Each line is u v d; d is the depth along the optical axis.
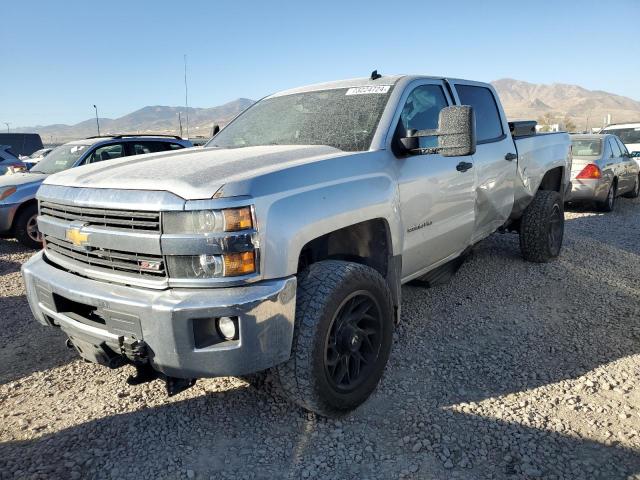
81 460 2.78
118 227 2.75
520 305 4.91
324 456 2.79
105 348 2.80
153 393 3.47
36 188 8.52
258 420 3.12
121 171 3.03
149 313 2.54
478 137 4.90
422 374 3.64
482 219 4.86
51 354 4.14
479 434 2.96
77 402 3.39
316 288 2.87
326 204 2.91
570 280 5.59
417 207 3.75
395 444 2.88
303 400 2.89
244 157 3.11
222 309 2.48
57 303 3.03
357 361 3.18
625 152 12.46
